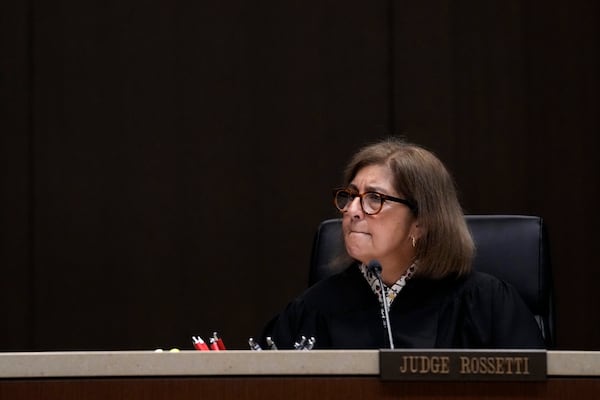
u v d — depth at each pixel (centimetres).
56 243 1034
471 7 1032
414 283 555
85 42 1039
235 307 1034
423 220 546
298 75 1039
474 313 552
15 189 1034
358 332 549
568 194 1022
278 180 1038
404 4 1034
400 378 343
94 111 1038
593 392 345
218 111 1041
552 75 1026
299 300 582
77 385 340
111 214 1038
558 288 1020
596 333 1016
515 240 610
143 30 1042
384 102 1034
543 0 1028
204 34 1042
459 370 345
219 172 1039
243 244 1038
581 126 1023
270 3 1042
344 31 1038
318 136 1037
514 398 345
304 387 343
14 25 1038
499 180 1023
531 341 548
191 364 343
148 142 1038
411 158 553
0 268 1031
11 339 1030
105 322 1034
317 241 641
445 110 1026
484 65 1029
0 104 1036
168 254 1037
